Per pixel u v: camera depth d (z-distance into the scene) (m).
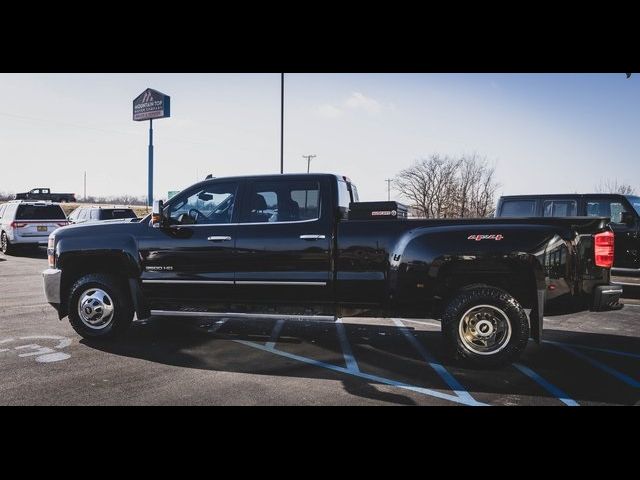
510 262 5.09
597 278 5.05
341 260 5.46
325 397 4.20
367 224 5.42
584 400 4.16
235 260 5.74
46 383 4.52
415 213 45.75
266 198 5.82
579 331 6.95
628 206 9.80
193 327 7.06
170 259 5.91
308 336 6.52
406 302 5.27
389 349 5.84
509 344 4.96
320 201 5.64
